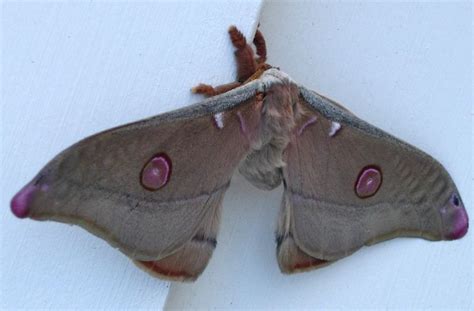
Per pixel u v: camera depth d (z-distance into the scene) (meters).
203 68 0.36
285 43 0.39
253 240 0.38
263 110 0.35
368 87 0.40
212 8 0.36
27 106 0.35
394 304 0.40
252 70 0.36
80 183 0.32
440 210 0.36
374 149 0.36
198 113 0.34
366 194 0.36
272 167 0.35
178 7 0.36
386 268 0.39
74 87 0.35
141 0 0.36
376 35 0.40
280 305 0.38
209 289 0.38
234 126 0.34
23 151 0.35
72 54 0.35
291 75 0.39
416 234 0.36
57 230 0.35
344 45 0.39
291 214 0.36
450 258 0.40
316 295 0.39
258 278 0.38
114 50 0.35
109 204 0.33
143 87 0.36
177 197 0.34
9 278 0.35
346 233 0.36
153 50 0.36
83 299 0.35
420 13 0.40
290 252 0.36
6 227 0.35
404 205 0.36
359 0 0.39
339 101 0.40
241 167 0.36
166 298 0.36
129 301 0.35
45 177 0.31
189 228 0.34
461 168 0.40
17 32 0.35
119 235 0.33
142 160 0.33
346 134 0.35
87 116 0.35
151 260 0.34
